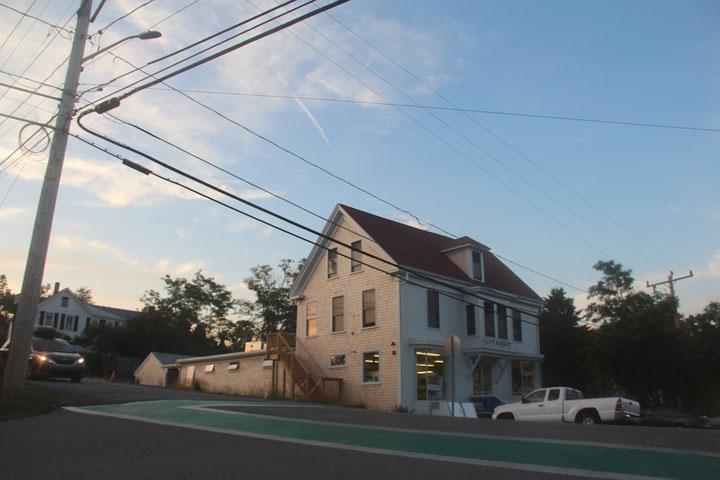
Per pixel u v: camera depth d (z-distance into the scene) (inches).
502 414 730.2
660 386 1069.1
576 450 297.6
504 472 236.5
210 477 229.9
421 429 396.5
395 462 258.8
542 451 294.0
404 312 1010.1
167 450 292.7
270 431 370.3
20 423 412.2
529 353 1224.2
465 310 1135.0
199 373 1390.3
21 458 276.5
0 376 644.7
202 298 2488.9
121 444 312.8
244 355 1246.9
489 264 1350.9
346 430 380.2
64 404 550.6
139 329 1961.1
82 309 2581.2
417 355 1005.8
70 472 242.8
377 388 1004.6
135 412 490.0
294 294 1219.2
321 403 998.4
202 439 330.0
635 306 1131.9
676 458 272.1
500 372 1162.0
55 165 550.3
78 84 567.8
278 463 256.5
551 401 685.9
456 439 339.9
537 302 1296.8
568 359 1598.2
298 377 1098.7
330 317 1128.8
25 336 520.1
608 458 272.2
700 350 1047.0
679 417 837.2
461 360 1090.7
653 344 1043.9
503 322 1187.9
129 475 235.3
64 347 939.3
